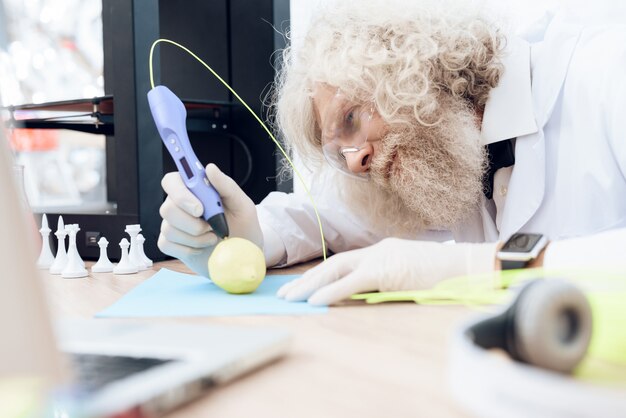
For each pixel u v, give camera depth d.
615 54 0.96
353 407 0.30
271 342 0.37
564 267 0.57
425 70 0.98
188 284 0.76
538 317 0.30
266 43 1.28
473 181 1.03
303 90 1.09
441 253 0.63
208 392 0.33
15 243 0.23
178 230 0.80
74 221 1.06
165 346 0.35
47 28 1.12
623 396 0.22
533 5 1.43
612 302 0.41
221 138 1.38
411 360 0.39
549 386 0.23
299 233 1.03
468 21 1.04
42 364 0.23
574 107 0.99
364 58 0.97
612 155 0.96
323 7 1.08
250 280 0.66
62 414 0.24
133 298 0.66
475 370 0.27
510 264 0.60
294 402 0.31
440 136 1.01
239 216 0.86
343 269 0.64
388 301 0.60
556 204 1.00
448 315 0.53
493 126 1.01
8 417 0.23
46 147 1.29
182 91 1.38
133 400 0.27
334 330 0.48
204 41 1.36
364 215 1.16
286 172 1.32
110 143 1.34
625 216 0.96
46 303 0.24
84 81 1.13
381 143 1.04
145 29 1.00
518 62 1.05
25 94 1.12
